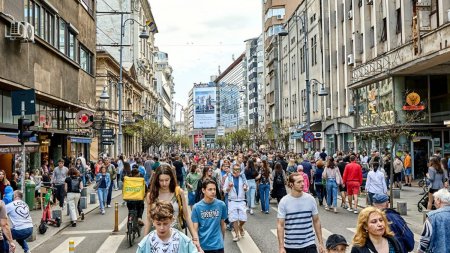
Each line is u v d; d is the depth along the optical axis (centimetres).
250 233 1309
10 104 2038
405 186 2539
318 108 4809
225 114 18038
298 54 5712
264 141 6594
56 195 1728
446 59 2255
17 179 1836
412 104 2644
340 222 1454
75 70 3016
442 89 2820
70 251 725
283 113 6788
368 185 1438
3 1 1783
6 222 866
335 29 4262
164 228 443
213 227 709
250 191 1686
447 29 2077
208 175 1223
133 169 1272
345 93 3997
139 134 5834
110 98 4600
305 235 665
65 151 3005
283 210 671
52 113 2731
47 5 2394
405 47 2552
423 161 2745
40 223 1380
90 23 3522
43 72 2338
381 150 3005
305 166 2059
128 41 5997
